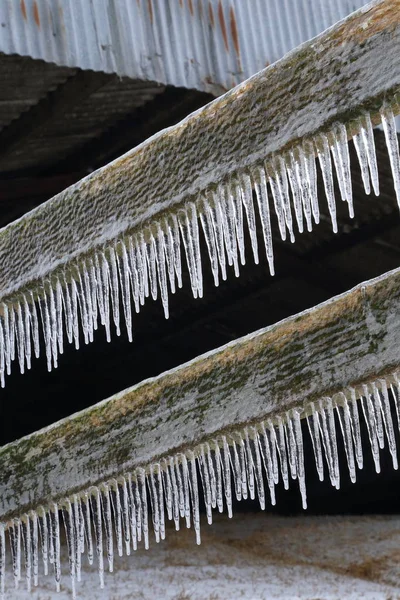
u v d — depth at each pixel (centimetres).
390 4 377
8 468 552
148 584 1199
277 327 443
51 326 514
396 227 1443
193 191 441
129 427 498
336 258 1554
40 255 509
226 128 429
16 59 982
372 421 414
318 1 1250
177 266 454
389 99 379
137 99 1158
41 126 1147
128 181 469
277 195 420
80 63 1025
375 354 406
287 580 1305
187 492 480
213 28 1150
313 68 399
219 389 461
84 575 1176
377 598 1238
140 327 1812
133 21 1080
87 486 514
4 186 1310
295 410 435
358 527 1528
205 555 1372
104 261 483
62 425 528
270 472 448
